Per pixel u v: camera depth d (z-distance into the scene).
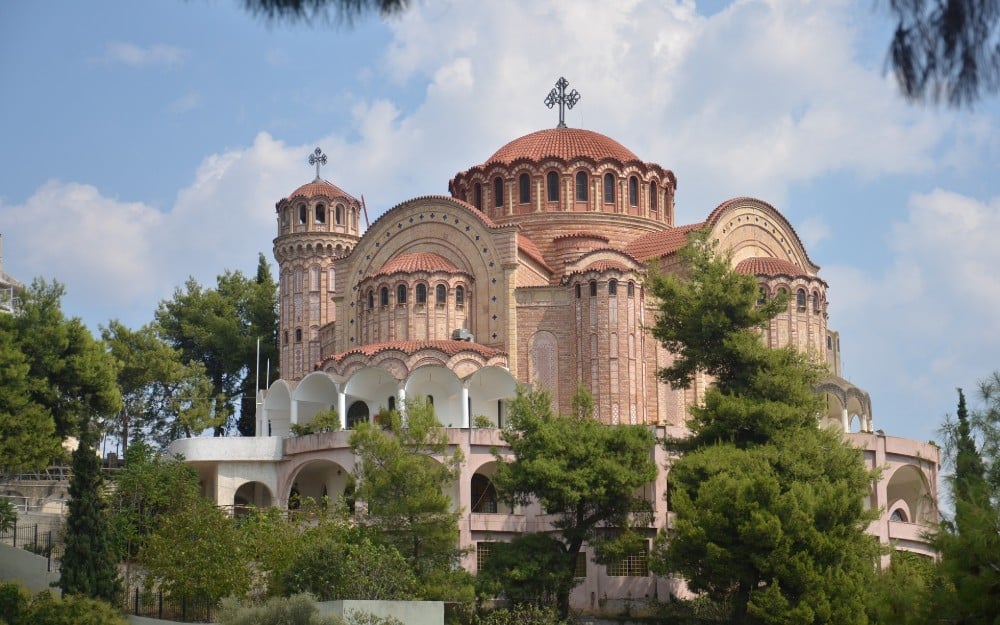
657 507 90.94
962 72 23.02
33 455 97.25
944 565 48.09
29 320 103.19
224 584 77.19
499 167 117.38
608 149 119.81
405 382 99.69
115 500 89.62
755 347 88.94
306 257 131.38
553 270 113.19
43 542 89.31
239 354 137.75
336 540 79.50
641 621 84.56
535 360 104.88
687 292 92.19
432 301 105.75
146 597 80.69
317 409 107.25
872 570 75.56
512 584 80.88
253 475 99.75
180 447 99.94
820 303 110.12
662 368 96.94
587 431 86.06
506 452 93.25
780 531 74.62
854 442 98.19
